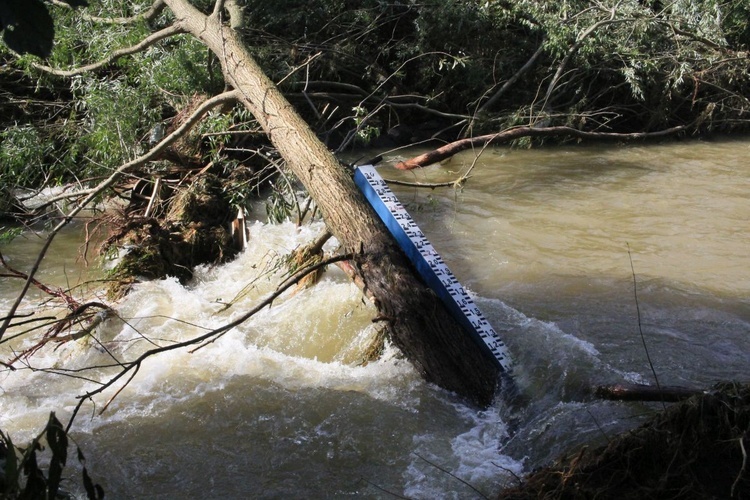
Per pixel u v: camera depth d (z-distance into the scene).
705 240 7.00
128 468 4.04
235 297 6.02
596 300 5.78
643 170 9.28
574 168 9.36
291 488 3.85
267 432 4.31
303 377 4.86
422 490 3.79
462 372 4.56
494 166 9.44
